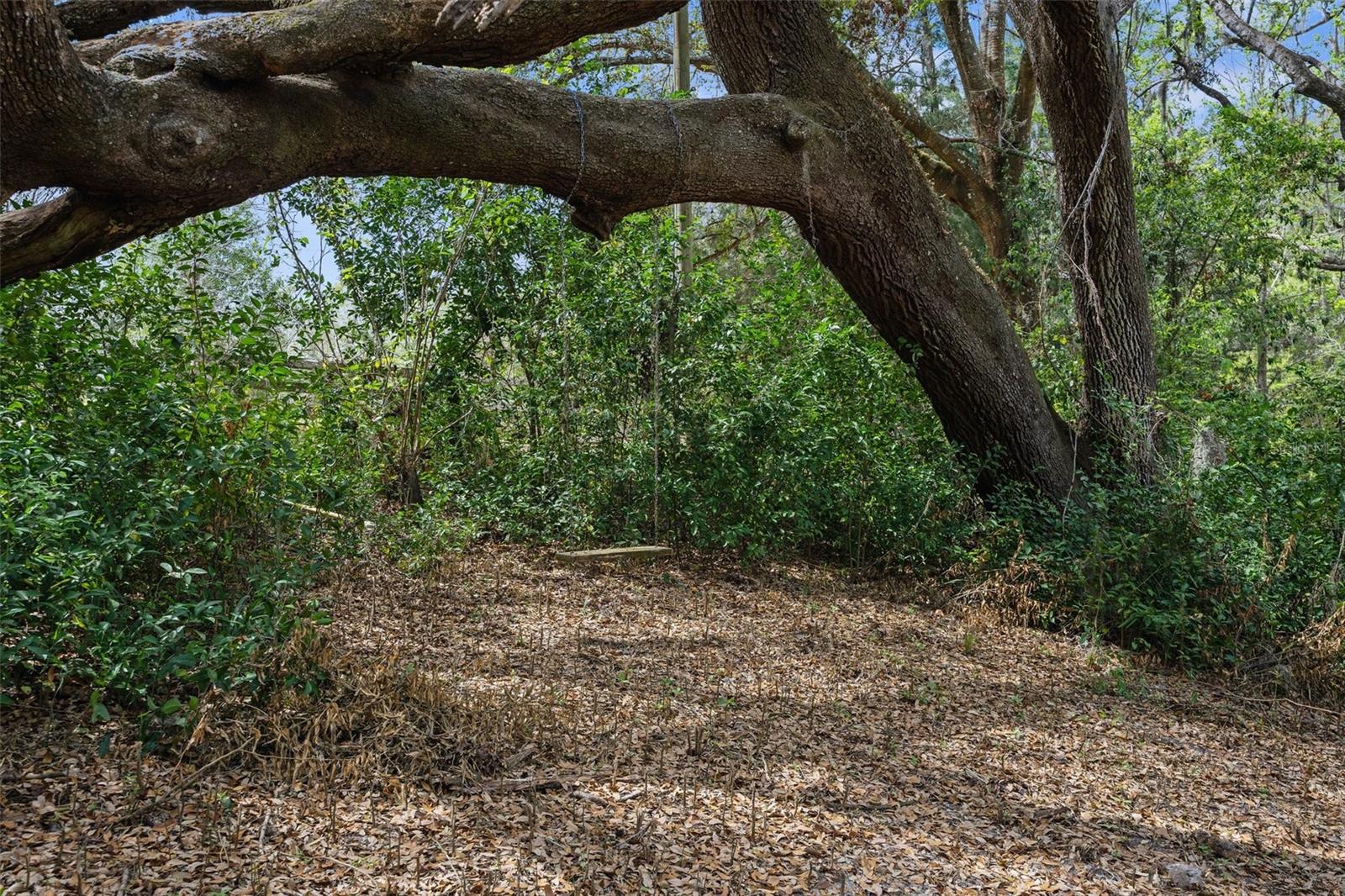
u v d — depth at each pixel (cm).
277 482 461
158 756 375
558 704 499
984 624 813
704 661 618
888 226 907
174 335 559
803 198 841
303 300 999
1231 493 824
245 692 419
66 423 482
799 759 466
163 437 447
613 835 365
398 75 579
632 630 680
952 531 933
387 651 550
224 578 454
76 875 296
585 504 952
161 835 324
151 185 485
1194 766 539
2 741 364
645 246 1005
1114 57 952
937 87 1942
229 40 499
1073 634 818
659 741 468
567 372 974
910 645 718
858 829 396
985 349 979
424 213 1059
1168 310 1650
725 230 1638
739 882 344
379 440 988
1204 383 1526
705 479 936
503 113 635
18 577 368
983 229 1842
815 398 934
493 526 984
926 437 1062
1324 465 811
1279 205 1712
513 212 990
